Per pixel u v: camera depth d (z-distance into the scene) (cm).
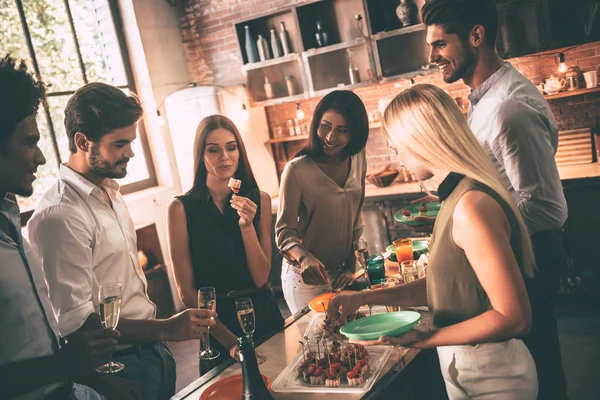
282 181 272
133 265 213
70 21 497
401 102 150
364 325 167
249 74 558
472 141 146
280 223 271
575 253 410
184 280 229
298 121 579
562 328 378
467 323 140
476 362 155
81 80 504
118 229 208
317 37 518
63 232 184
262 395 144
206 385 173
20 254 154
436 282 155
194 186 234
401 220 276
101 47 525
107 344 142
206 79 604
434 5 224
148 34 552
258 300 234
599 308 400
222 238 230
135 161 551
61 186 195
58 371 137
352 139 262
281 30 532
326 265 283
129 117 193
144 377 200
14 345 148
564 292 419
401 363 169
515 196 226
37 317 155
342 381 163
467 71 233
